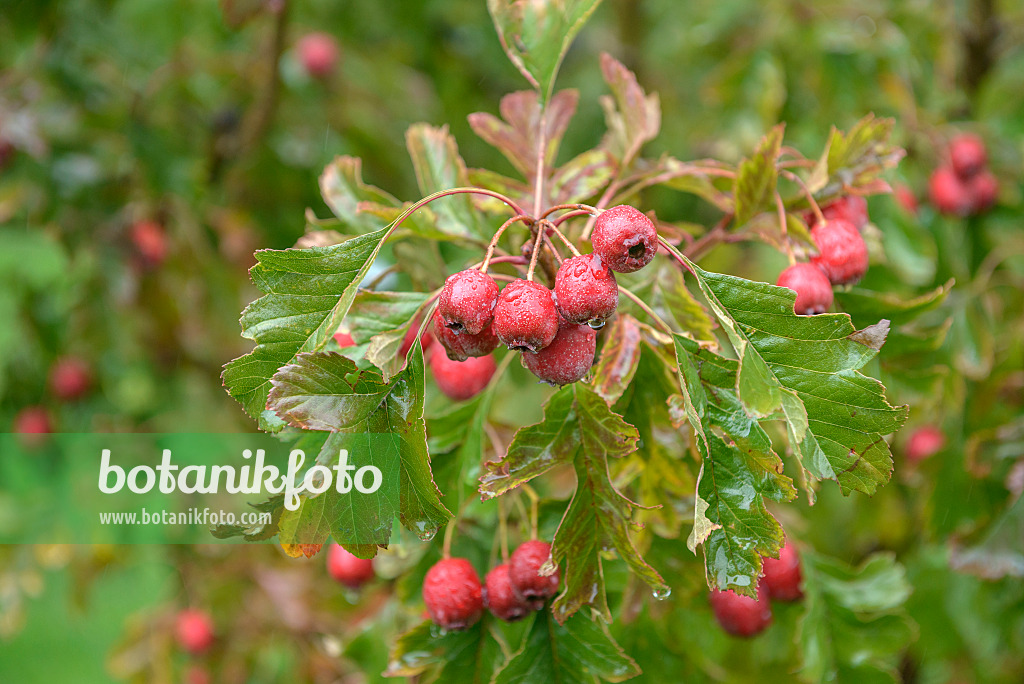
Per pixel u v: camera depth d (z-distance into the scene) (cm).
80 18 106
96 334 109
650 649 66
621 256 56
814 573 68
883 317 64
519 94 65
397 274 68
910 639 67
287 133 111
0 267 112
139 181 102
